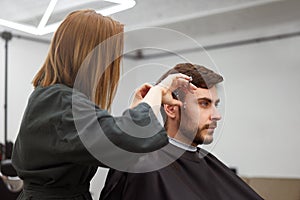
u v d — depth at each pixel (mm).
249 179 4715
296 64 4855
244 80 5176
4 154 3018
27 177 1105
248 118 5117
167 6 4918
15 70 4828
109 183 1310
